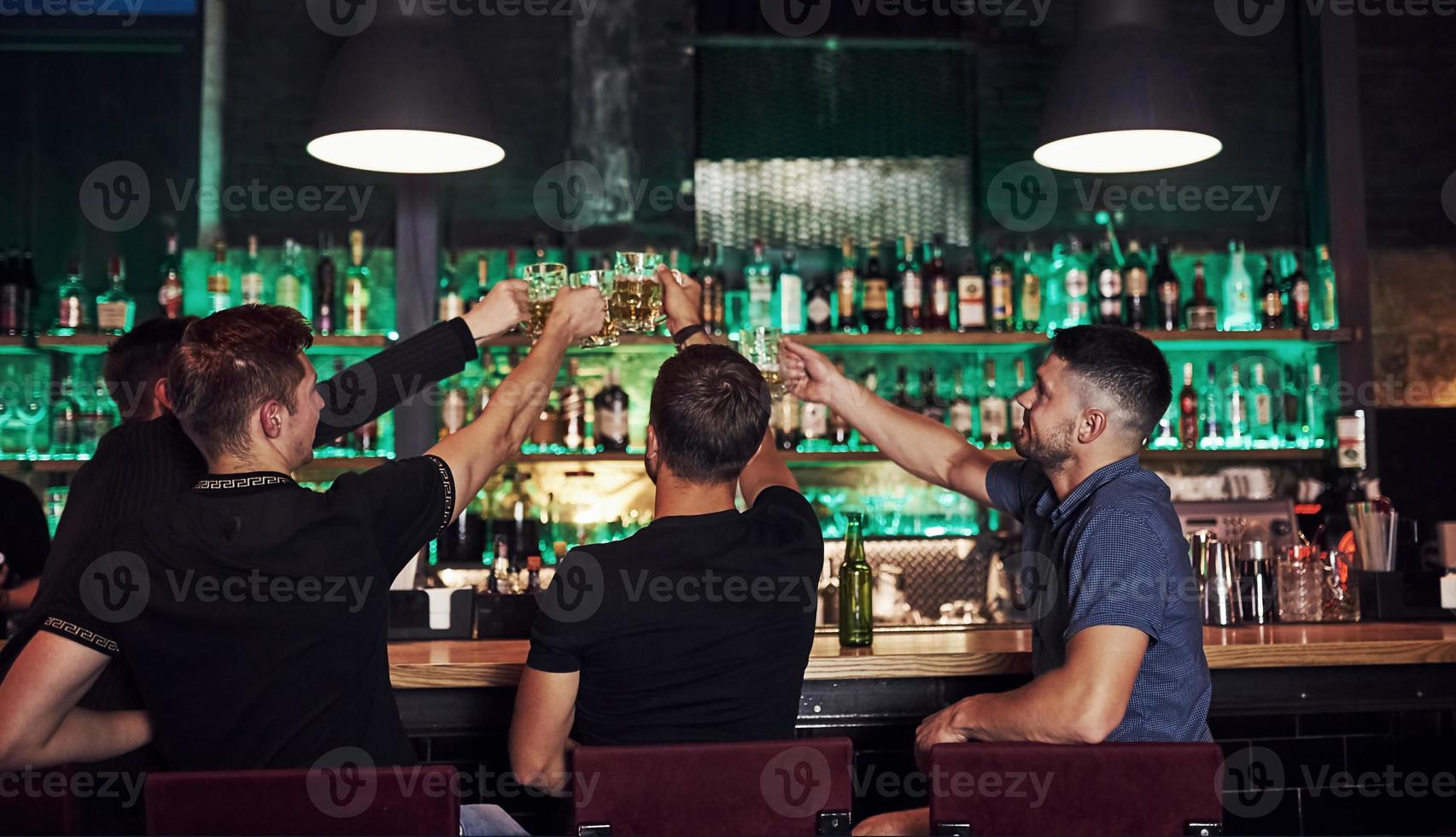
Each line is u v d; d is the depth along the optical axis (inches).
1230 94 173.8
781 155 169.6
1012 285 165.8
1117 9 122.5
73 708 60.7
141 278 166.7
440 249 163.6
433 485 65.1
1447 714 111.3
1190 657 73.8
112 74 168.4
